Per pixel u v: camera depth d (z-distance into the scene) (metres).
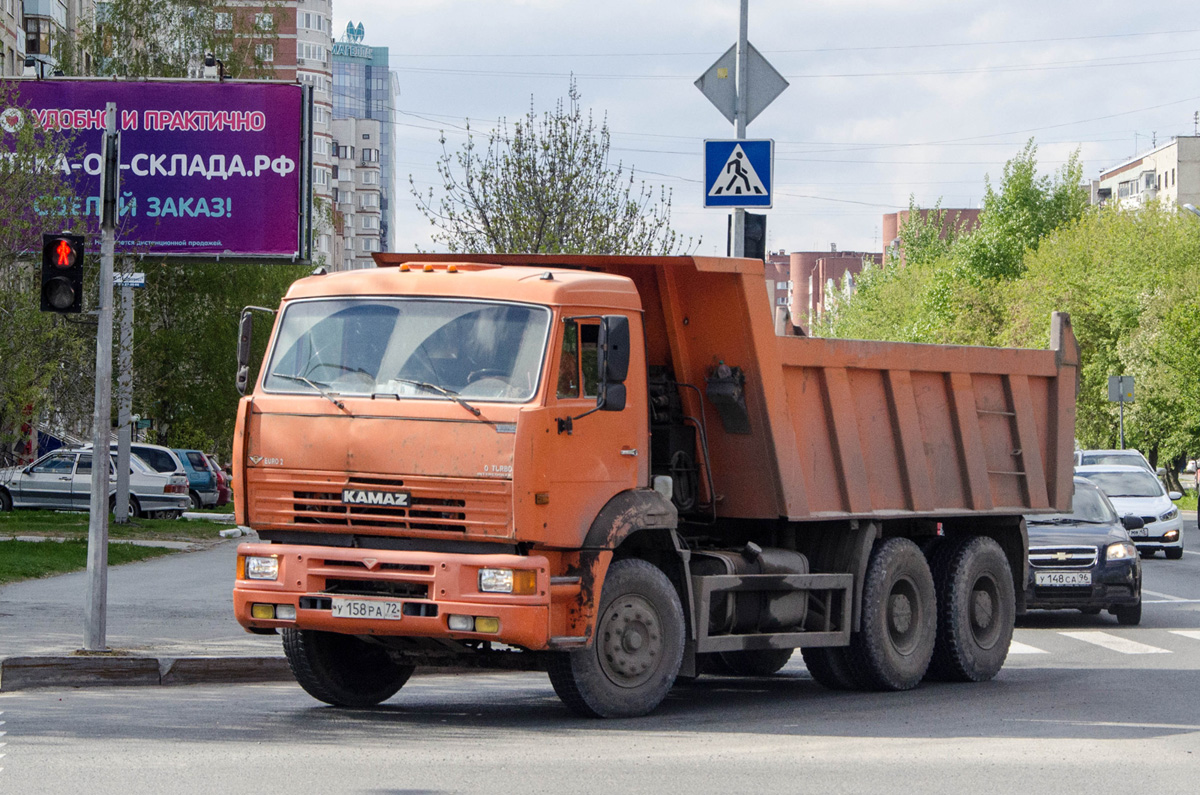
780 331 29.30
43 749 20.02
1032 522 46.03
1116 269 159.50
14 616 36.62
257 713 24.66
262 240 79.06
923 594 30.42
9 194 63.53
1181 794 18.39
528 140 75.56
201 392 110.06
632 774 19.09
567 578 22.91
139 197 78.94
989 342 178.12
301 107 79.25
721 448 27.97
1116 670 33.62
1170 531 73.25
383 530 22.73
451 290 23.61
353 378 23.36
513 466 22.16
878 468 30.23
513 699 27.72
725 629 26.53
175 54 114.56
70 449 90.75
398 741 21.52
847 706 27.23
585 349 23.53
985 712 26.28
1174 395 139.50
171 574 51.94
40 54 140.75
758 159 36.22
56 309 29.95
